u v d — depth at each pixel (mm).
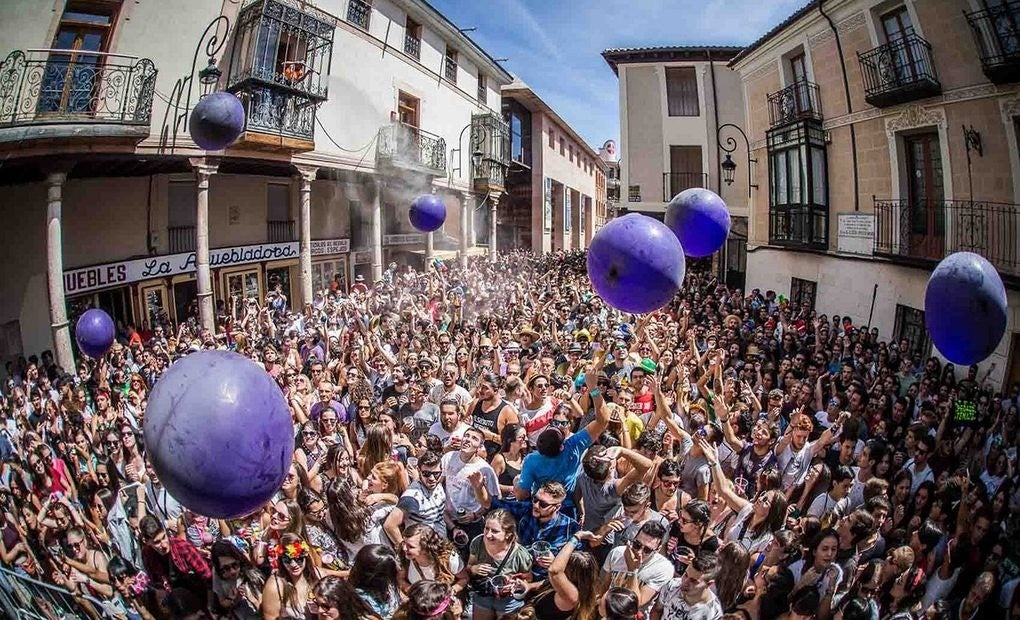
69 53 10031
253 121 13133
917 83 10594
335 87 16594
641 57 22984
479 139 25922
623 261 4070
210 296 12914
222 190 16234
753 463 5523
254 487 2355
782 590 3572
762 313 12578
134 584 4117
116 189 13430
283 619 3607
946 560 4230
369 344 8914
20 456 6008
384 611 3406
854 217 13078
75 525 4527
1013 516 4371
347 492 4090
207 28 11789
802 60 14984
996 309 4340
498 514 3664
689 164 23203
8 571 3549
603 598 3207
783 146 15023
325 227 20156
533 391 6020
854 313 13055
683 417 6168
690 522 3857
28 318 11734
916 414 7266
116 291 13328
